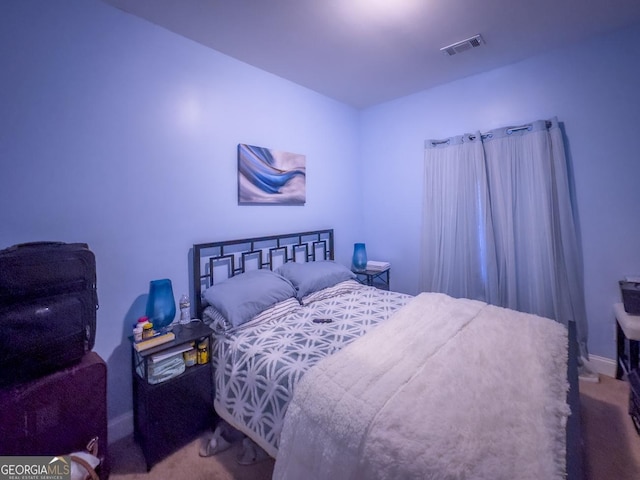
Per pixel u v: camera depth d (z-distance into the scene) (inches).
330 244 124.6
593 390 81.4
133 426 70.3
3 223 54.5
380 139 134.8
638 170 82.4
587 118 88.3
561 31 81.4
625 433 65.5
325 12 69.6
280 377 52.3
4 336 44.5
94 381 53.2
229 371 63.2
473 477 30.1
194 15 69.5
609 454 60.4
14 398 45.0
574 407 41.9
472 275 108.0
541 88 94.6
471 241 107.8
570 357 56.4
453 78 108.7
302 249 114.5
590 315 91.2
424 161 118.4
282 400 50.4
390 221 134.9
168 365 62.6
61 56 59.6
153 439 59.8
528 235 97.3
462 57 93.1
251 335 68.2
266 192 98.3
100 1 64.1
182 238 79.4
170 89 75.7
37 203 57.9
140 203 71.4
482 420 37.3
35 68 56.8
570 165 91.7
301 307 87.3
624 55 82.0
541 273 93.7
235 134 90.2
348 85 112.0
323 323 74.8
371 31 77.4
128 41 68.3
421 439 34.7
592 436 65.1
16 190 55.6
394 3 67.1
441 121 116.0
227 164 88.5
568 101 90.7
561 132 92.1
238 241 90.6
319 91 117.3
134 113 69.7
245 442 63.2
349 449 37.8
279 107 103.1
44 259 48.4
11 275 44.9
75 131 61.7
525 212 97.8
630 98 82.2
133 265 70.7
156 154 73.6
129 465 60.8
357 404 40.8
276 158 101.2
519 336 60.4
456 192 110.3
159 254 75.1
